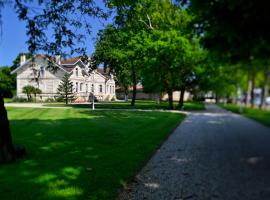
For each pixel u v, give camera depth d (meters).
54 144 10.34
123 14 10.52
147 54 30.59
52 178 6.27
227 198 5.38
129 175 6.57
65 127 15.21
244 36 9.65
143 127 15.80
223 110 34.56
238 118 23.17
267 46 10.85
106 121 18.67
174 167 7.54
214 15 9.46
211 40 11.25
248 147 10.42
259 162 8.09
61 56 8.82
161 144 10.95
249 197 5.41
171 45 28.20
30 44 8.14
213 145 10.85
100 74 58.00
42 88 49.38
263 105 32.00
